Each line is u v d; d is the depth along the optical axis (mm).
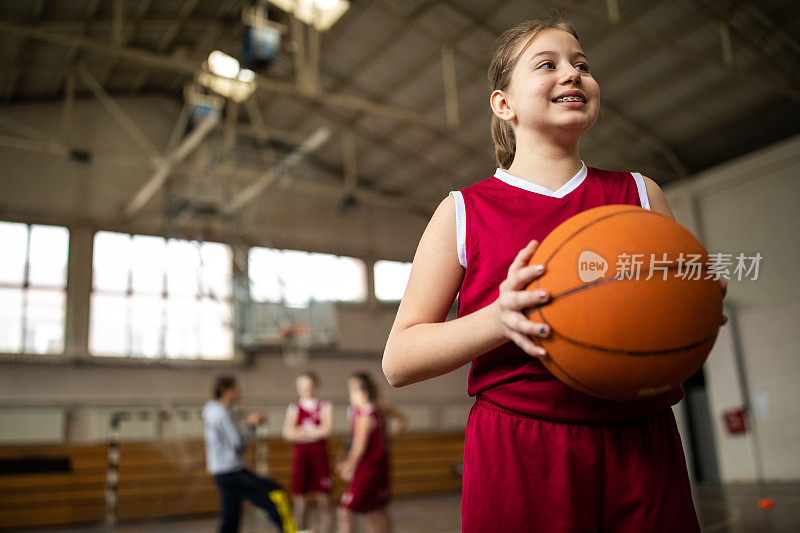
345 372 14031
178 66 8984
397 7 10250
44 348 11430
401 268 15461
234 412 10406
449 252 1068
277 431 12766
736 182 11719
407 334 1004
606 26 9023
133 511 9445
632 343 825
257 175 13406
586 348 838
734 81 10570
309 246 14414
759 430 10836
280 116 13453
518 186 1086
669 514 950
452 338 929
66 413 11195
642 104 11367
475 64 11070
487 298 1018
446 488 12031
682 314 829
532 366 973
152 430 11570
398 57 11352
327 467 6316
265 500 4801
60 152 11172
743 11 9344
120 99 13102
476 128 12758
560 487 935
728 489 9641
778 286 10992
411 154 14039
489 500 973
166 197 13016
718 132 11781
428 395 14523
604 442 962
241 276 13055
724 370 11266
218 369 12711
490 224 1048
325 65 11867
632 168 12750
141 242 12719
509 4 9773
